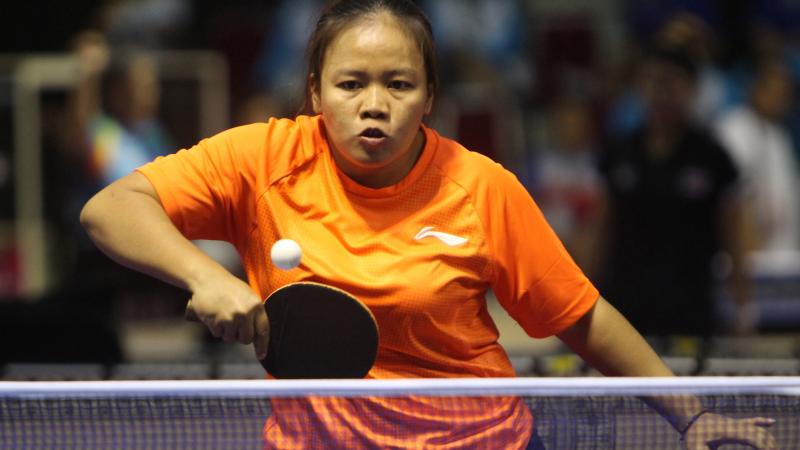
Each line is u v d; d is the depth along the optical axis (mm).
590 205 22609
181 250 6367
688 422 6570
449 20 24016
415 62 6500
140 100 21078
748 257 19750
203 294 6191
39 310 14164
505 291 6895
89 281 17375
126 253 6449
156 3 23859
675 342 11609
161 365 10305
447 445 6426
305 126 6867
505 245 6758
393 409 6426
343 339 6355
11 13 25281
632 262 15625
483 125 22500
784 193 21422
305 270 6562
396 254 6555
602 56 24047
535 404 6562
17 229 22688
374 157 6430
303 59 7035
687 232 15508
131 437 6398
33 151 22766
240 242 6906
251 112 22531
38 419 6383
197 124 22469
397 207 6641
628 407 6566
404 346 6602
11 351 14070
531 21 24281
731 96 23312
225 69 23844
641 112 20625
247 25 24203
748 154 21250
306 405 6398
